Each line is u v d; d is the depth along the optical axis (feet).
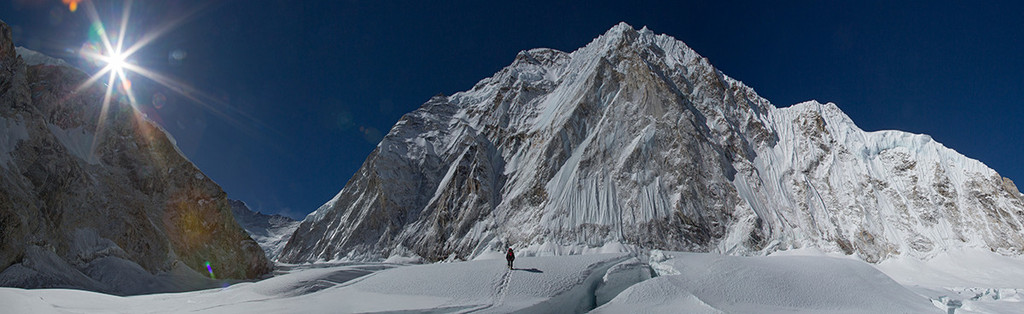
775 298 70.28
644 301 68.39
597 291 79.66
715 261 85.66
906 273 150.00
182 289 113.80
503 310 61.46
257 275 151.74
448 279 76.02
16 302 51.13
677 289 71.56
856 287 75.87
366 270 91.81
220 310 58.59
